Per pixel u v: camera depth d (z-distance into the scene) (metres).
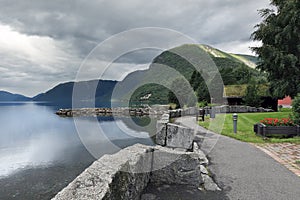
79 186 2.47
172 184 4.41
